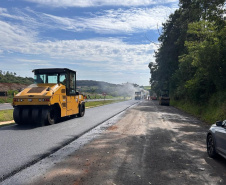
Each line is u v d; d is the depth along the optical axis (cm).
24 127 1084
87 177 443
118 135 901
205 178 452
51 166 510
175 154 626
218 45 1600
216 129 593
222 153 539
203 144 759
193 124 1301
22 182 417
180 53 3534
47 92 1129
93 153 624
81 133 930
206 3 1386
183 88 2895
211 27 1683
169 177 452
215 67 1658
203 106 2020
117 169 493
